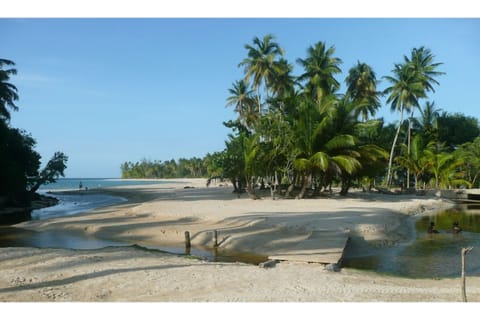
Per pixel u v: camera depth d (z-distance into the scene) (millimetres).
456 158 50812
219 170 37625
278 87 45594
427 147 52656
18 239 19812
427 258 14633
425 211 31906
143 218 24156
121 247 15430
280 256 13766
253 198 35188
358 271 12305
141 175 181250
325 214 23078
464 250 7828
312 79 45469
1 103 39031
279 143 34312
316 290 9008
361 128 35438
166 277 10289
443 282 10961
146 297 8477
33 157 43344
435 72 49562
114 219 24266
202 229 19766
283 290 8977
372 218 21484
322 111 34281
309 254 13906
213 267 11766
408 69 49844
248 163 33438
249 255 15219
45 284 9648
